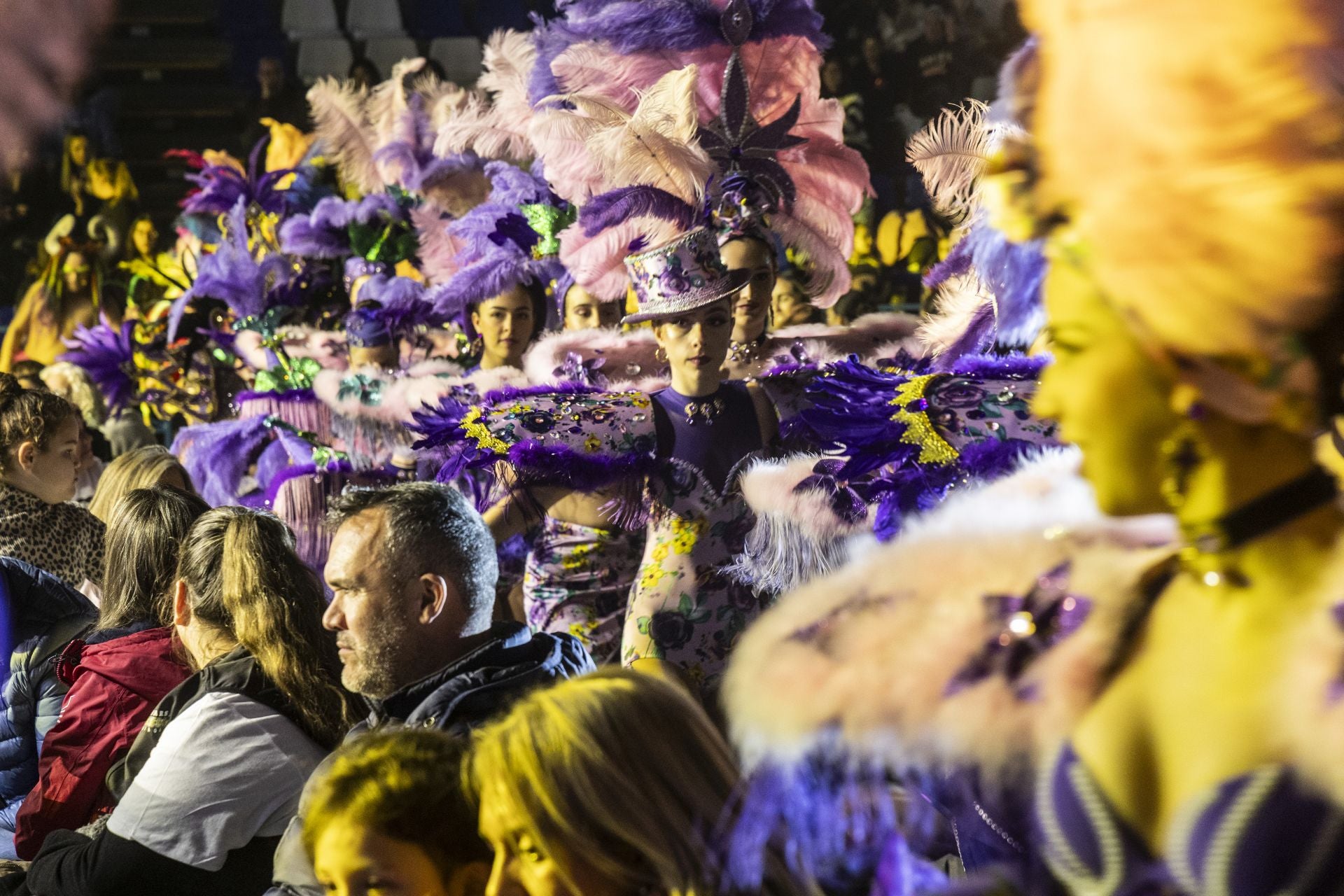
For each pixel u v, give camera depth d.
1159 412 1.79
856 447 4.58
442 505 4.34
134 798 4.52
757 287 6.93
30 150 23.55
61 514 7.63
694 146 6.47
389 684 4.29
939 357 5.68
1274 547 1.78
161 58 26.70
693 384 5.85
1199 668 1.81
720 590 5.66
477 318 9.53
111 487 8.05
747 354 7.05
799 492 4.89
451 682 4.14
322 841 3.35
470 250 9.31
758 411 5.82
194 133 26.98
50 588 6.35
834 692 2.05
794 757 2.10
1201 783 1.76
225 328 11.54
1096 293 1.79
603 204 6.21
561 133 7.09
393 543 4.25
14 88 13.83
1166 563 1.95
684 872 2.63
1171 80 1.61
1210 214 1.59
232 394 12.23
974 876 2.08
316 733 4.68
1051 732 1.92
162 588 5.68
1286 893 1.66
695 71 6.49
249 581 4.71
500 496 5.85
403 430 8.81
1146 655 1.89
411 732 3.50
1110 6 1.67
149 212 26.56
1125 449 1.82
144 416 15.72
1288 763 1.69
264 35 27.55
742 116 6.71
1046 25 1.76
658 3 6.90
